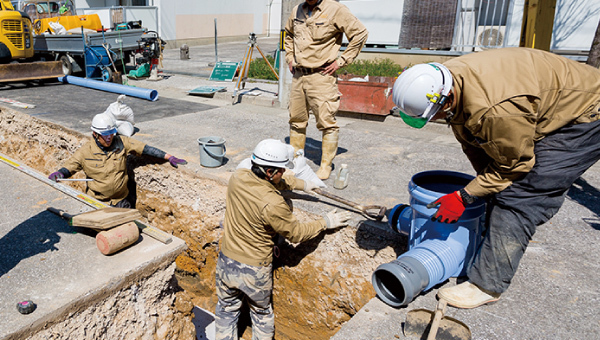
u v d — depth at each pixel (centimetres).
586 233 342
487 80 206
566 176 219
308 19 392
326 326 373
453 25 937
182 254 498
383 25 1048
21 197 414
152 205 518
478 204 267
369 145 579
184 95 926
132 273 302
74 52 1070
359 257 352
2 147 730
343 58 399
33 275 292
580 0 798
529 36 467
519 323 242
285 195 400
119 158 464
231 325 353
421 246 271
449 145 583
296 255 382
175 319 344
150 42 1056
